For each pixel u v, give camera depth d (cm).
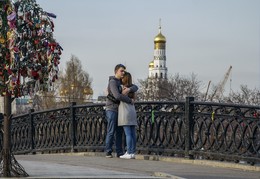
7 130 791
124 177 818
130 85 1219
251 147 1018
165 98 6631
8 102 794
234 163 1052
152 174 930
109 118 1241
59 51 797
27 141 1706
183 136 1187
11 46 748
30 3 762
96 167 1027
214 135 1107
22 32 755
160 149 1244
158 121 1255
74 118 1497
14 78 759
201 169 1016
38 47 771
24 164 1029
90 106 1428
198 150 1145
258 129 1004
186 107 1173
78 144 1482
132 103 1227
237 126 1052
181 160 1161
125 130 1223
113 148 1324
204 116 1136
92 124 1429
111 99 1237
